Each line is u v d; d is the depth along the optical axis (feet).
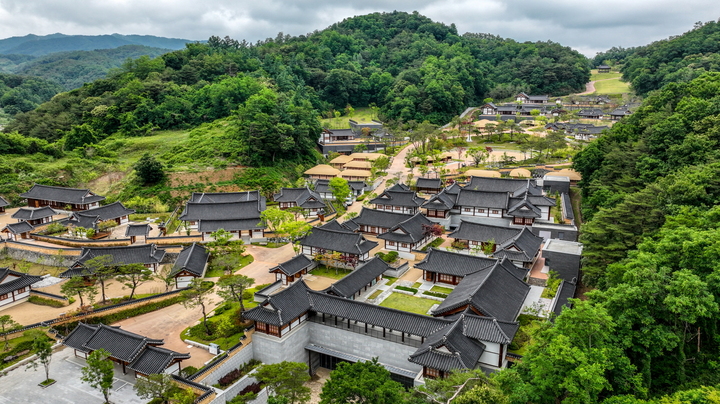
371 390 103.45
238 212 268.00
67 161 370.12
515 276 174.70
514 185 290.35
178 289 194.18
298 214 293.23
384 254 225.97
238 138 393.50
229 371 145.07
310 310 165.58
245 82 486.38
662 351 123.13
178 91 502.38
